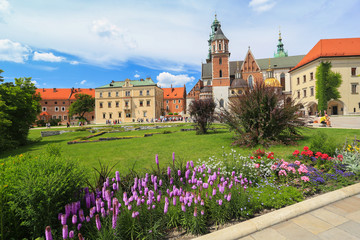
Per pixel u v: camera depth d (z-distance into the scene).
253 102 9.96
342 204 3.66
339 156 5.79
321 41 42.16
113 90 66.94
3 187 2.41
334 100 39.00
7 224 2.53
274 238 2.76
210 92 61.53
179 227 3.19
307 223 3.10
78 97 70.94
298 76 48.00
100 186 3.55
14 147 16.38
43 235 2.53
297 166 5.21
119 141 16.12
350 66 38.75
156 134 20.98
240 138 10.16
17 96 17.31
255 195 3.85
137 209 3.02
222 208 3.34
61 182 2.66
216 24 80.31
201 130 18.28
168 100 78.94
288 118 9.64
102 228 2.65
